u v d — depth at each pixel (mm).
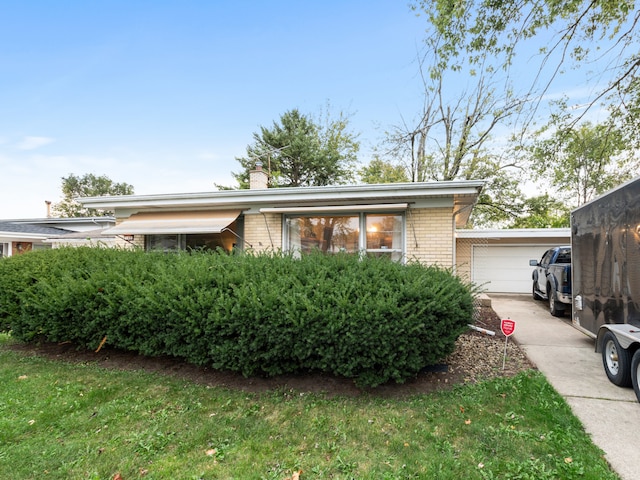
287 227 8820
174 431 3225
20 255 6438
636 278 4355
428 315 3787
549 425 3246
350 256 5285
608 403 3764
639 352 3828
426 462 2689
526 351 5793
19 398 3996
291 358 4047
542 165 8641
